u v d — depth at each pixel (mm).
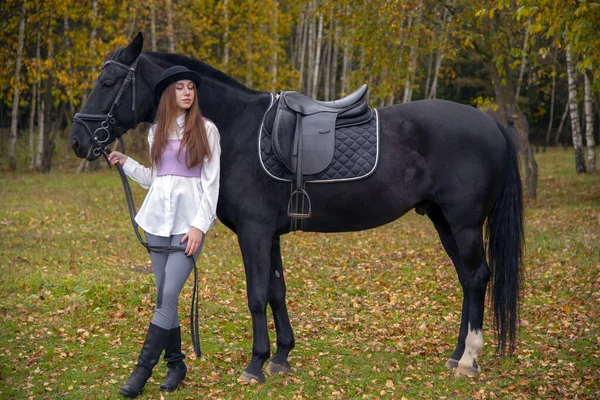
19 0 17719
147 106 3803
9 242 8156
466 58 28609
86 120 3654
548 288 6082
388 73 12562
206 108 3818
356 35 12336
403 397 3615
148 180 3691
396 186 3791
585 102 17062
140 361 3582
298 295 6105
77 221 10180
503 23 12133
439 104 3943
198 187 3578
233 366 4141
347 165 3715
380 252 8289
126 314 5207
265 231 3721
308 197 3709
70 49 19453
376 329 4980
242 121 3797
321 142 3689
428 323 5160
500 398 3604
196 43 23297
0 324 4840
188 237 3480
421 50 12492
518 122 12812
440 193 3848
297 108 3764
